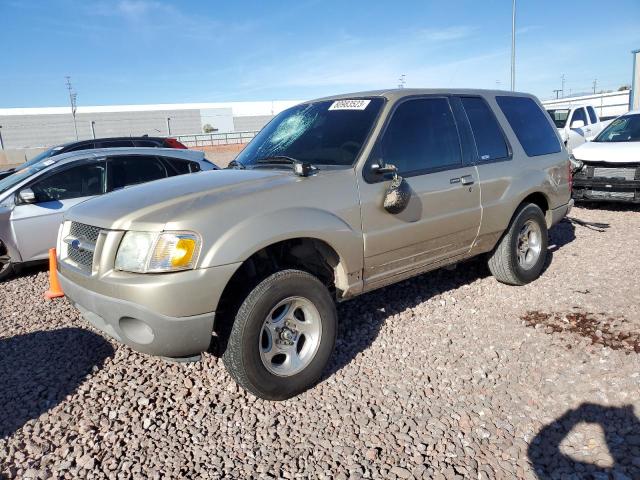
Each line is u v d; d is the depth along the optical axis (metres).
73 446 2.80
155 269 2.76
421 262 4.07
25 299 5.36
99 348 3.97
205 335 2.88
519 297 4.69
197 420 3.02
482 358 3.59
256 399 3.22
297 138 4.05
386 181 3.64
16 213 6.02
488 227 4.46
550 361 3.48
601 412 2.89
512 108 5.04
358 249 3.47
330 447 2.74
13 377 3.57
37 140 72.56
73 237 3.32
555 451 2.62
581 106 14.93
